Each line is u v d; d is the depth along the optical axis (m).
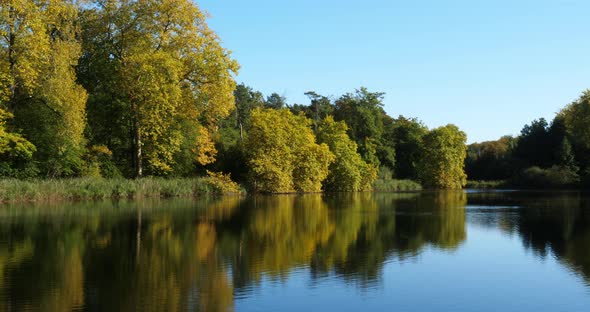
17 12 31.41
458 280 11.59
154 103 38.06
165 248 15.20
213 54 40.38
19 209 26.62
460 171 78.12
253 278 11.49
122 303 9.38
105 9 40.34
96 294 9.96
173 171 46.62
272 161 49.75
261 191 50.25
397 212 28.39
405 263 13.40
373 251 15.14
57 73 33.56
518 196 49.03
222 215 25.06
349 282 11.24
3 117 31.38
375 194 53.25
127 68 38.47
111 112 42.38
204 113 44.00
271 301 9.67
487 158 97.50
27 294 9.92
